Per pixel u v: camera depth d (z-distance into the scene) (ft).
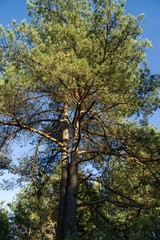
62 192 34.76
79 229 38.96
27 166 38.73
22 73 26.91
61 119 38.52
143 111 32.37
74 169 34.40
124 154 33.01
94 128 39.50
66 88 29.17
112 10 29.78
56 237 29.89
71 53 27.61
